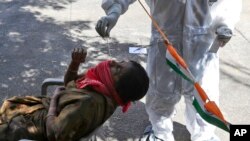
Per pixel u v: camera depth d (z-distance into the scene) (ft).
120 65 7.33
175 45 10.19
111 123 13.44
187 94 10.80
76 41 18.81
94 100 7.11
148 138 12.28
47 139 7.67
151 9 10.28
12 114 7.92
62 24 20.52
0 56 17.43
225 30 9.71
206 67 10.55
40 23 20.58
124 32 19.70
